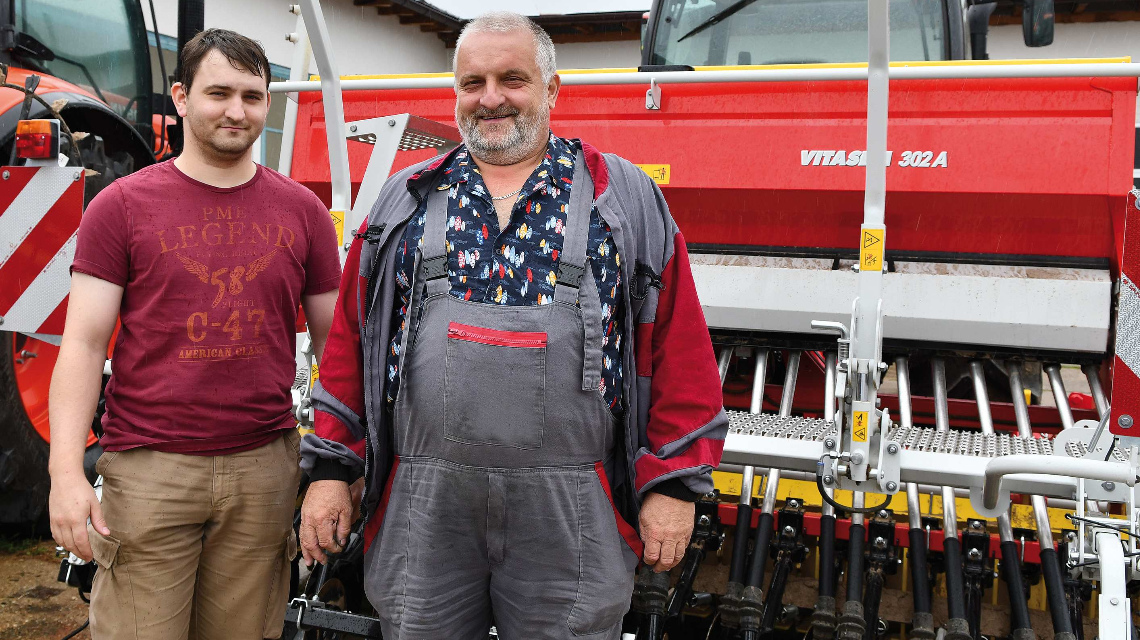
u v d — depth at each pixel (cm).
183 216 187
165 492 187
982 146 304
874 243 216
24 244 248
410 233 175
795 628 276
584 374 162
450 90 360
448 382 163
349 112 377
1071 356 320
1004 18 1236
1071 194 296
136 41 465
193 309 187
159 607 189
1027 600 236
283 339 200
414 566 173
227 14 1070
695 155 332
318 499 179
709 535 258
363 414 185
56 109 262
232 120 184
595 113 345
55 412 181
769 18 411
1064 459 196
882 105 213
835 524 252
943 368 328
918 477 221
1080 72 269
